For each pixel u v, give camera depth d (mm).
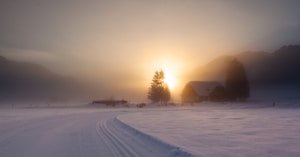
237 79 102688
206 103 98438
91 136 19016
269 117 33844
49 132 21719
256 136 16578
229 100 103125
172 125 25203
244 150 12102
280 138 15602
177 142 14531
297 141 14422
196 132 19219
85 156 12078
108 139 17344
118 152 12852
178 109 74375
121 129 23453
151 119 34406
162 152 12414
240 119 31500
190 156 10867
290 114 39969
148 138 16562
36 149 13875
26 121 33406
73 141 16578
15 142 16375
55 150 13555
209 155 11070
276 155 10984
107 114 52875
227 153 11461
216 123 26656
